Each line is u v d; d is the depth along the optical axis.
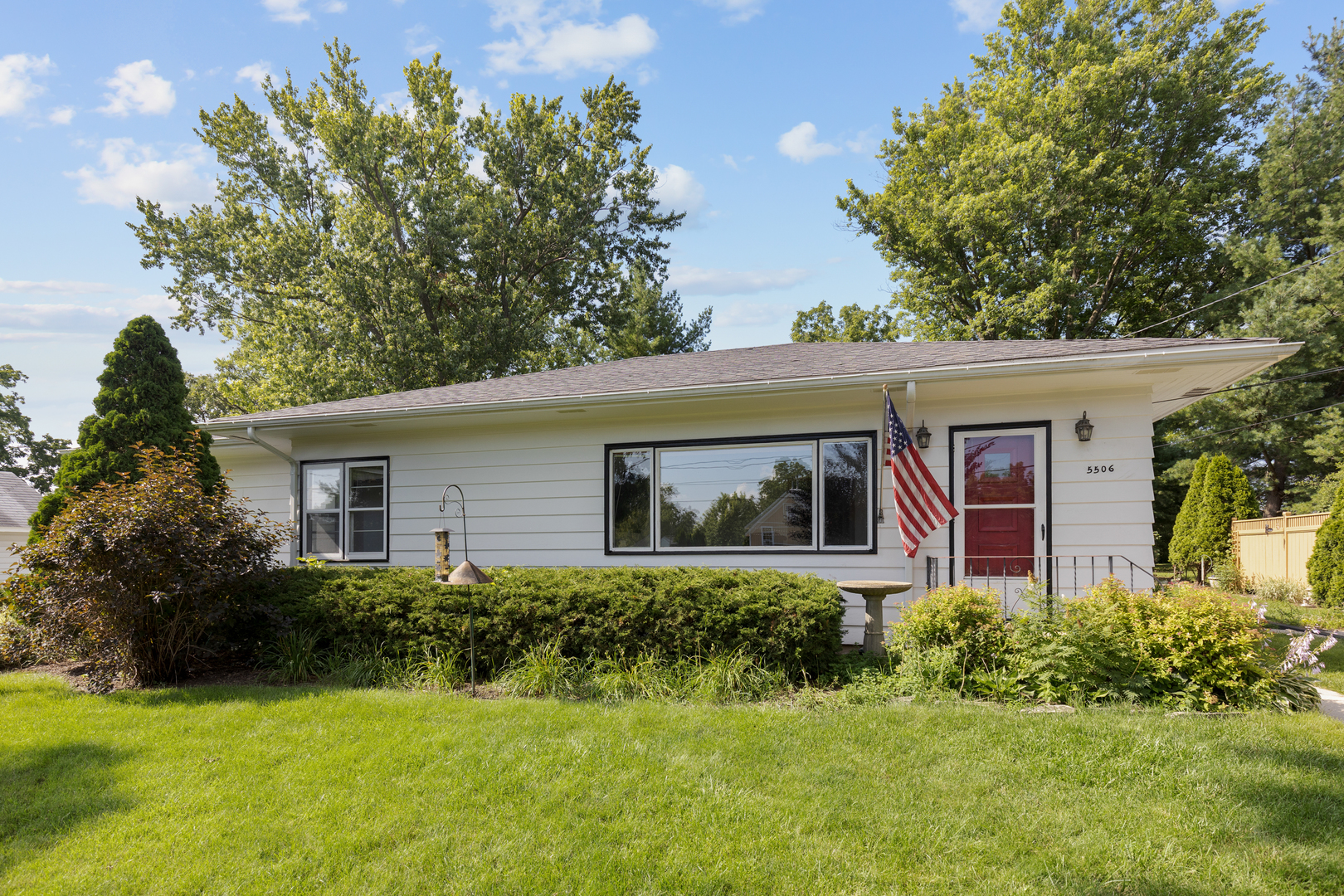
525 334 25.86
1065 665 5.59
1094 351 6.97
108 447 8.93
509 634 6.71
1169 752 4.30
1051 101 23.23
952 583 7.91
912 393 7.50
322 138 23.86
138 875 3.19
